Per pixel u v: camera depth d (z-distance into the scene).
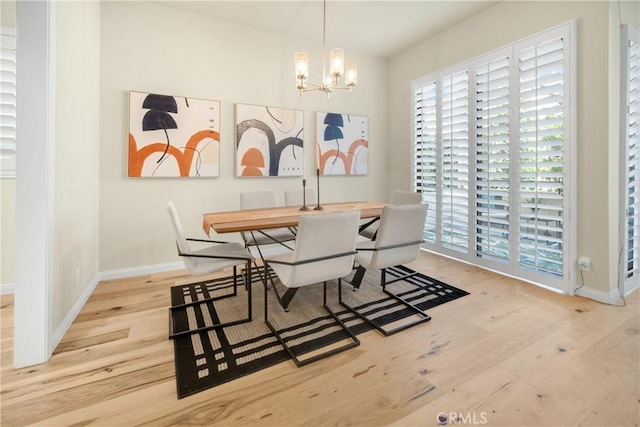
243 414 1.29
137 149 2.94
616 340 1.83
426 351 1.75
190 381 1.49
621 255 2.43
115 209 2.92
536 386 1.45
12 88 2.55
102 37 2.79
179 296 2.53
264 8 3.08
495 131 3.01
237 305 2.36
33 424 1.24
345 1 2.97
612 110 2.29
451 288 2.69
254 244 2.90
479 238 3.28
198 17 3.18
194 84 3.18
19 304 1.59
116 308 2.29
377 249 2.07
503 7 2.94
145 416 1.28
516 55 2.80
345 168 4.16
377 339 1.88
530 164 2.74
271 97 3.62
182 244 2.00
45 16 1.62
